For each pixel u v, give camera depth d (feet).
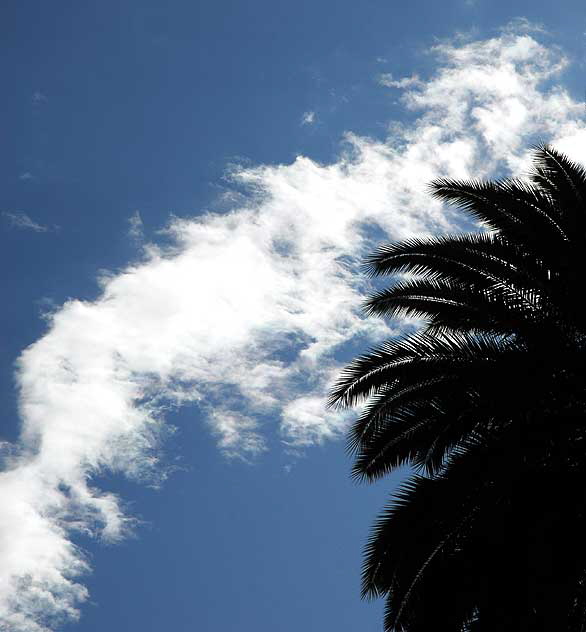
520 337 58.59
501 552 55.36
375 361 60.54
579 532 53.98
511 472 54.44
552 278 58.65
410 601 57.77
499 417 56.49
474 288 61.16
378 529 58.59
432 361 58.39
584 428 55.93
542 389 55.67
